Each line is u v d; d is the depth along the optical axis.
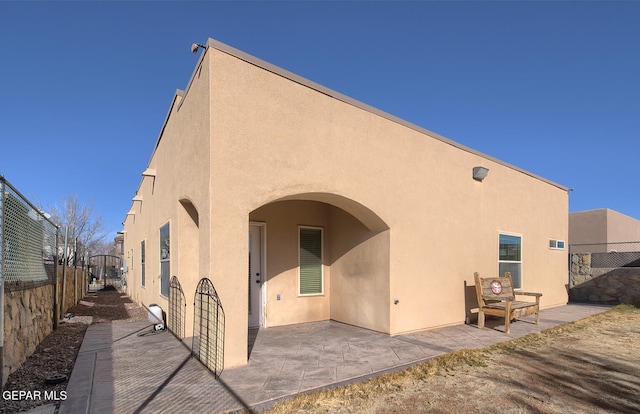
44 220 7.45
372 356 5.98
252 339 7.09
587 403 4.35
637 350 6.62
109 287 25.11
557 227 13.02
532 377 5.19
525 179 11.48
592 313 10.90
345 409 4.13
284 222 8.66
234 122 5.64
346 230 8.77
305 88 6.50
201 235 5.71
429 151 8.51
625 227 23.62
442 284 8.52
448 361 5.79
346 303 8.65
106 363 5.59
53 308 8.23
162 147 9.68
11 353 5.08
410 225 7.95
